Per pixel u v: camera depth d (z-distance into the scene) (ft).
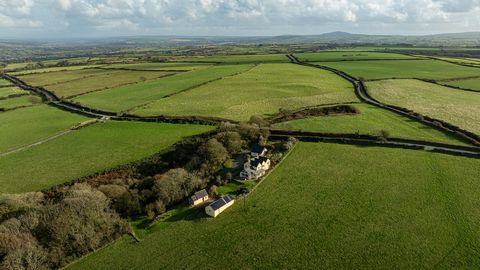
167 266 164.35
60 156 307.78
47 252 170.19
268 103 443.32
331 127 342.23
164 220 201.46
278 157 273.54
